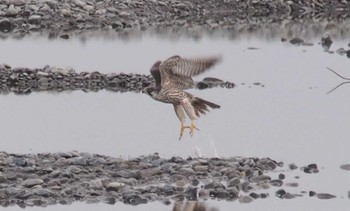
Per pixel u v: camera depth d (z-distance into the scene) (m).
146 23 37.00
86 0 37.22
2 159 18.12
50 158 18.44
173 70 16.62
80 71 27.84
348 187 17.50
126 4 37.81
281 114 22.83
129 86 26.36
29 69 26.89
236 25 37.62
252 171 18.03
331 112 23.09
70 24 35.56
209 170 18.05
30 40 32.81
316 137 20.78
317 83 26.64
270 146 20.03
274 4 40.88
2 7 35.62
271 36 34.88
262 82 26.75
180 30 35.91
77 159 18.17
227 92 25.42
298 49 31.95
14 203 16.16
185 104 16.86
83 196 16.52
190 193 16.67
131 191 16.58
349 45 32.38
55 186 16.83
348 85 26.31
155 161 18.31
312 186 17.53
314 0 41.66
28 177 17.22
